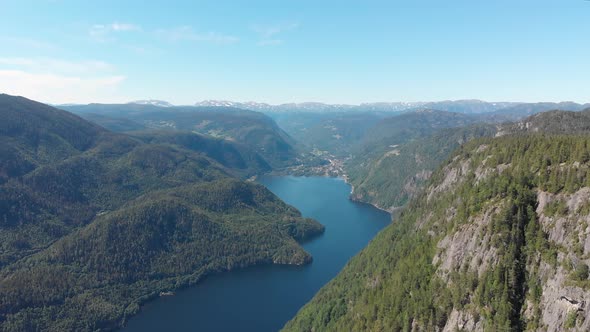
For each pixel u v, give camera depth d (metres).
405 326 152.38
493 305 127.75
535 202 141.00
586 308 108.00
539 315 119.38
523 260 131.25
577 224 122.75
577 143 145.25
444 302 144.38
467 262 145.62
